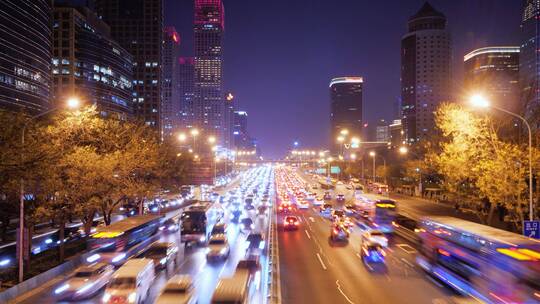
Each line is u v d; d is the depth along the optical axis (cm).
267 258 3819
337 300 2591
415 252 4069
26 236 3269
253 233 4344
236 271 2495
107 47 17838
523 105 4025
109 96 17888
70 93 16138
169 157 6762
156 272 3359
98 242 3744
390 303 2530
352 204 7725
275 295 2673
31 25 12606
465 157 3872
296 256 3900
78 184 3800
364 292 2758
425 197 9438
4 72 11425
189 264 3694
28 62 12444
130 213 7556
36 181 3253
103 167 3994
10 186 3069
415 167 9200
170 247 3747
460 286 2695
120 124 5184
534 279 2098
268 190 12731
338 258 3812
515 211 3750
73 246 4253
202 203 6009
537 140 3706
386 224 5434
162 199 9775
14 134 2931
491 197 3722
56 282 3180
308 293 2733
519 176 3488
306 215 7225
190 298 2334
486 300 2383
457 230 2806
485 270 2398
